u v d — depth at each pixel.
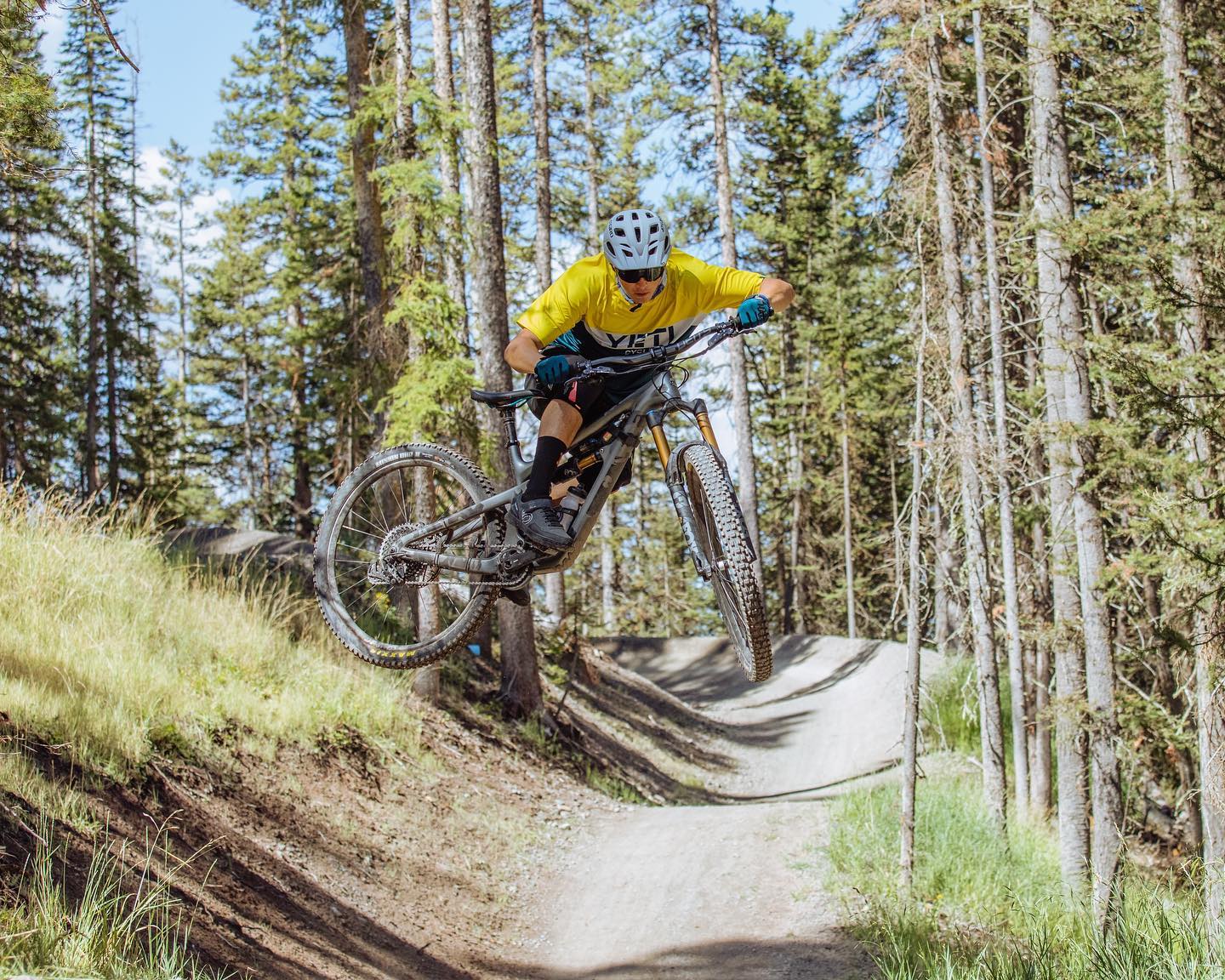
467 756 15.54
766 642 4.27
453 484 15.59
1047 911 11.55
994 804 14.23
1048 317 12.33
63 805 8.07
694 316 4.86
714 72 31.08
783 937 10.55
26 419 31.73
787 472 47.50
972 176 15.27
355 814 11.80
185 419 48.31
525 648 18.94
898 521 13.26
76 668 10.23
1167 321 11.20
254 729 11.82
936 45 13.90
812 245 37.22
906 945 9.83
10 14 7.10
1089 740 12.73
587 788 17.41
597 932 11.31
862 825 13.52
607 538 42.78
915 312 14.57
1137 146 13.80
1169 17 11.89
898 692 26.17
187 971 7.01
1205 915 8.53
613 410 4.82
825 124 32.59
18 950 6.01
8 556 11.73
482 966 10.06
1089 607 11.74
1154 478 10.65
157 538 14.63
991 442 14.41
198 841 9.12
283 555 18.92
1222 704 10.62
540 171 30.36
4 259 31.92
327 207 34.88
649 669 38.09
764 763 25.02
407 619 17.05
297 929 8.83
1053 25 12.32
